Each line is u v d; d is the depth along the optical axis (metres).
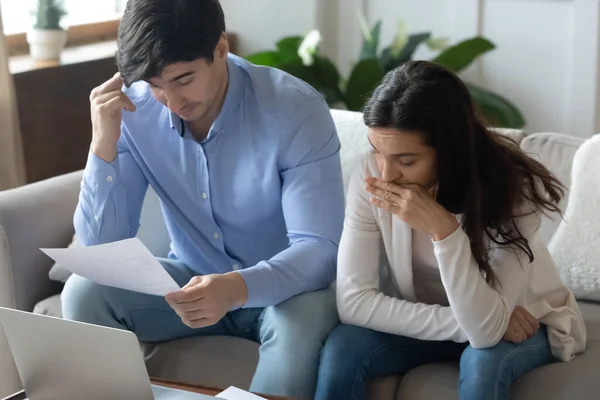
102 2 4.30
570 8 4.08
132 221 2.49
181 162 2.39
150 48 2.03
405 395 2.09
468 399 1.94
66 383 1.70
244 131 2.32
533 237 2.09
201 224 2.41
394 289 2.27
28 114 3.45
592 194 2.40
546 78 4.23
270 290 2.13
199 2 2.09
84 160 3.78
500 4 4.25
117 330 1.58
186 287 1.99
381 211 2.14
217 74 2.23
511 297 2.04
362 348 2.09
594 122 4.16
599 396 1.98
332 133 2.33
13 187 3.36
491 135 2.07
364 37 4.57
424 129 1.91
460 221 2.07
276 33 4.61
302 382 2.09
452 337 2.06
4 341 2.51
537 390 2.00
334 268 2.28
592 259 2.38
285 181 2.30
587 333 2.28
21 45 3.81
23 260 2.55
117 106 2.28
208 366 2.26
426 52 4.48
